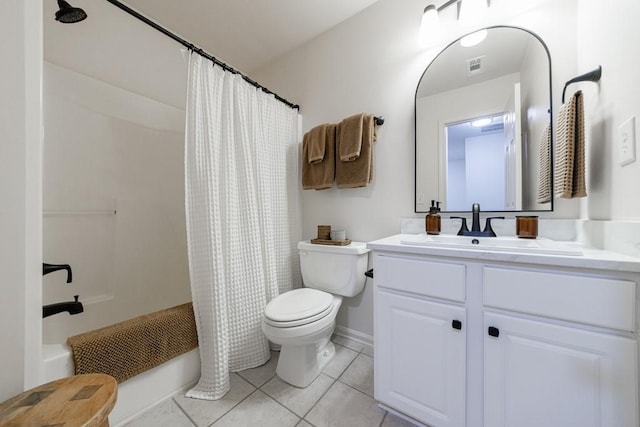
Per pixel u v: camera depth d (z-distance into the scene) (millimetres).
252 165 1562
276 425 1022
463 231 1216
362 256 1533
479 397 822
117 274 1703
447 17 1379
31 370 742
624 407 624
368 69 1652
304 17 1720
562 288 693
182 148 2047
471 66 1309
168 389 1180
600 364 648
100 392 639
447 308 876
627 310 621
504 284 776
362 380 1299
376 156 1617
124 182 1739
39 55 750
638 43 681
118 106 1670
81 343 928
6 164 704
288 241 1816
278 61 2137
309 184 1800
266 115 1691
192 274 1271
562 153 930
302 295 1393
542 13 1140
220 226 1310
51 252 1448
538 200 1140
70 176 1511
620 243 733
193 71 1272
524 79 1180
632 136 707
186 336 1236
